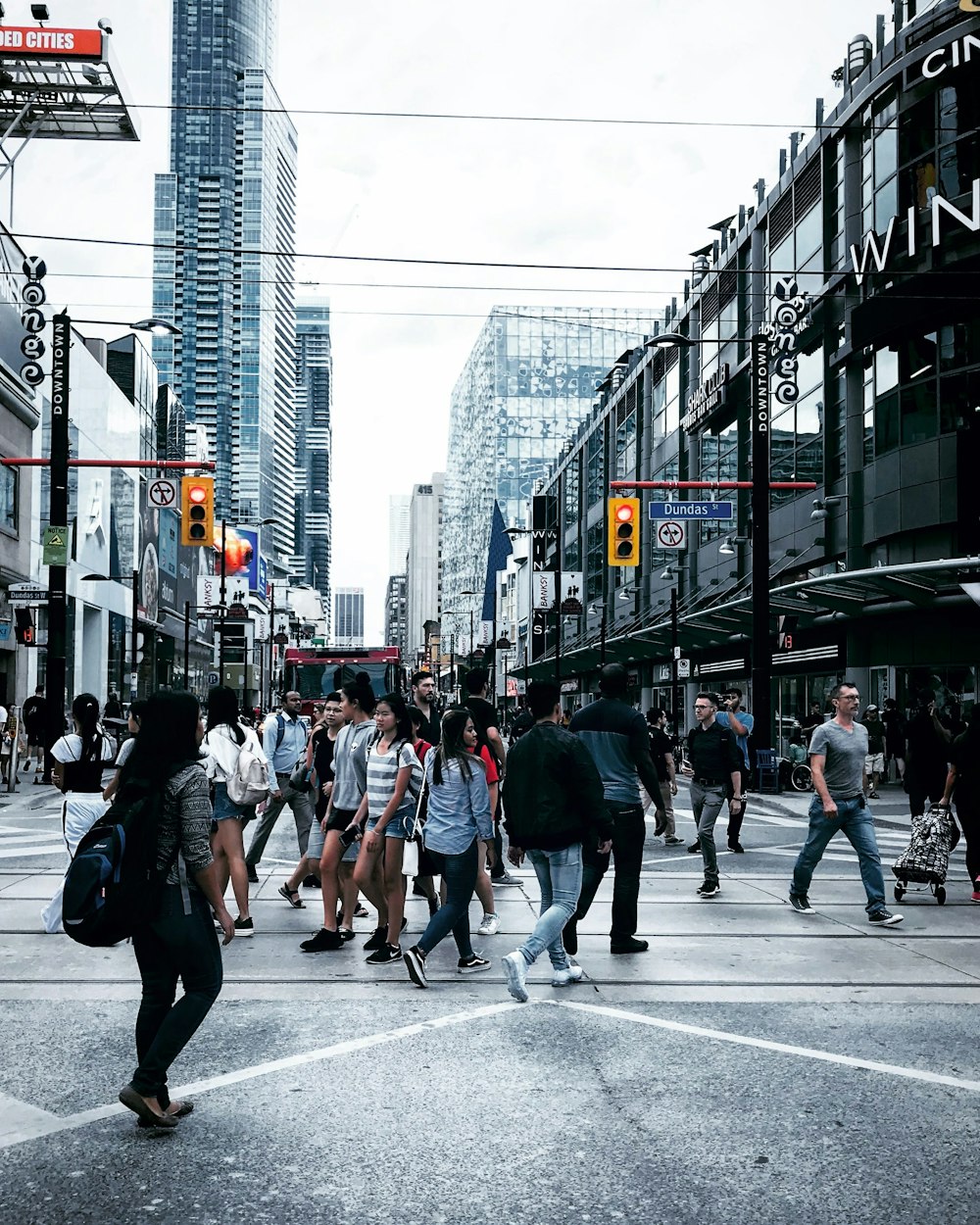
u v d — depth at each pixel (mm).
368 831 8180
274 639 79562
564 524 78000
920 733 13188
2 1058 5719
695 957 8289
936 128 25828
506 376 122562
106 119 34406
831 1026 6457
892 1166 4398
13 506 38688
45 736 24047
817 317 31734
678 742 33000
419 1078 5445
